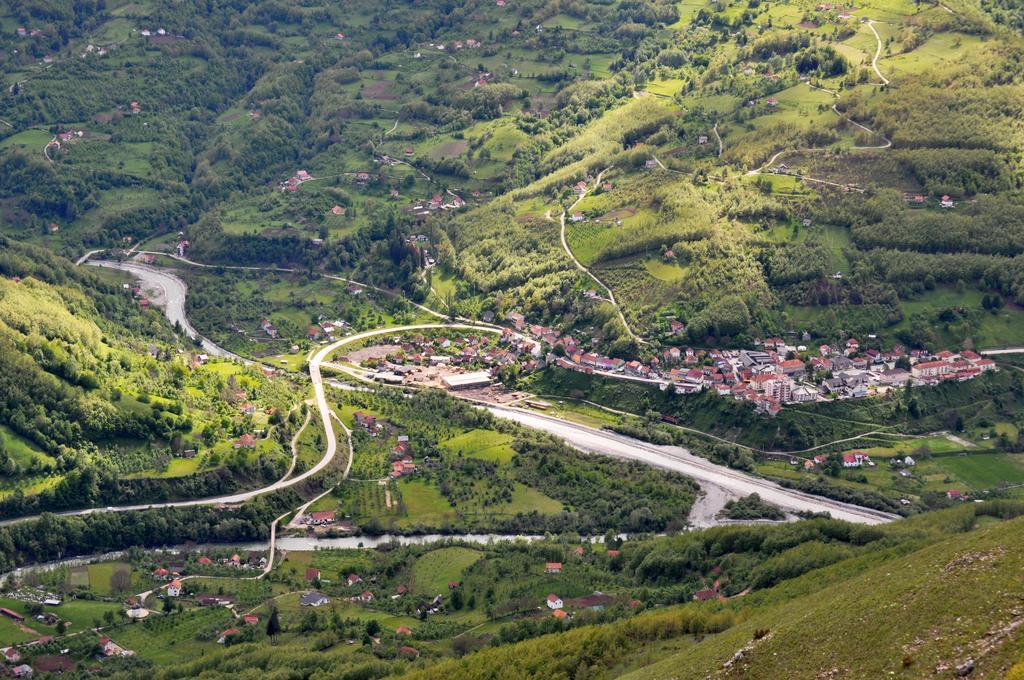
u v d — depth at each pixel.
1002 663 156.12
